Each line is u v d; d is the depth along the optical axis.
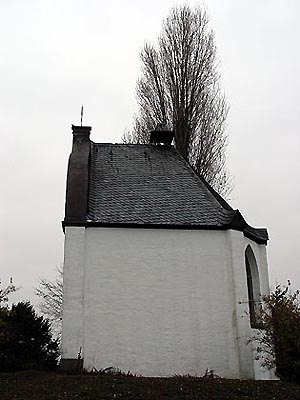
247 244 19.69
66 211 18.09
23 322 17.75
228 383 14.15
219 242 18.52
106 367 16.77
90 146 21.80
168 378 14.88
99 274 17.62
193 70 28.53
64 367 16.42
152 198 19.78
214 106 28.00
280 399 12.83
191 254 18.25
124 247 18.03
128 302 17.48
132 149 23.00
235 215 18.69
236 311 17.62
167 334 17.33
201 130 27.39
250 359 17.23
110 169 21.33
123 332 17.17
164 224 18.36
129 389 13.05
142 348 17.09
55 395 12.52
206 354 17.27
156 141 23.64
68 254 17.55
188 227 18.47
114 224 18.14
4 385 13.89
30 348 17.33
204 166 26.77
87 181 18.88
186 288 17.86
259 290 19.88
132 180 20.75
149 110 28.58
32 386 13.63
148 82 28.98
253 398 12.78
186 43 29.03
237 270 18.12
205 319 17.61
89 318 17.12
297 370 15.66
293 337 15.29
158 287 17.77
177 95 28.12
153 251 18.11
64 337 16.75
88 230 18.05
